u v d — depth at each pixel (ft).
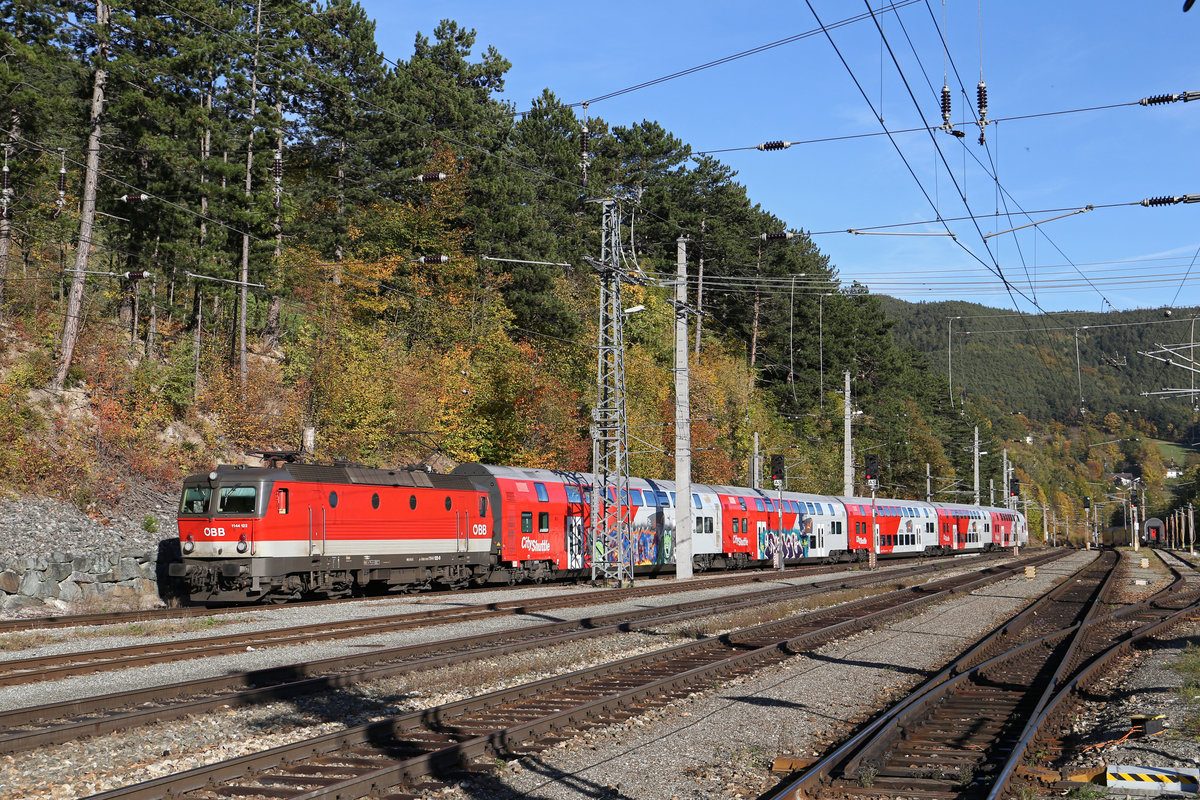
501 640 60.75
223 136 130.82
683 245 113.91
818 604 91.81
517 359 153.69
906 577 129.59
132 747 32.24
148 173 128.88
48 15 114.21
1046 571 159.22
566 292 183.21
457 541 98.48
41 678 44.60
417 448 140.97
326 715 38.19
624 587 104.94
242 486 78.54
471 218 164.14
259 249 138.62
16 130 120.16
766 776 30.96
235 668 48.14
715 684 46.88
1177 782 28.02
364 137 157.48
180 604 87.71
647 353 180.04
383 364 133.49
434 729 35.70
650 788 29.27
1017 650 58.23
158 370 116.98
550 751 32.71
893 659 57.41
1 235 119.24
